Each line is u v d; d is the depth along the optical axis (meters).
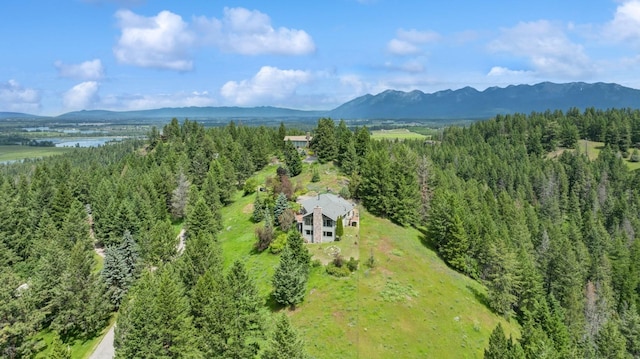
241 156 141.12
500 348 47.25
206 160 149.12
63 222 96.75
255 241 91.44
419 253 84.12
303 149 166.75
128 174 140.75
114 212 101.12
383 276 71.25
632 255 109.62
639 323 72.69
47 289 65.25
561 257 91.44
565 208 155.62
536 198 163.50
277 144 172.12
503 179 168.25
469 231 91.88
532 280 76.12
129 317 53.38
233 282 52.03
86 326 64.31
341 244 81.94
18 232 89.56
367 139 139.38
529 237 110.06
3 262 81.88
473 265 86.62
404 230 95.81
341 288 66.25
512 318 74.00
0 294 54.81
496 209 119.19
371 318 59.53
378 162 102.56
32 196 110.69
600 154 195.25
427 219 107.56
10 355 54.75
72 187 126.81
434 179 120.38
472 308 69.56
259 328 47.06
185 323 49.09
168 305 48.31
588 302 88.88
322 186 117.38
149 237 89.38
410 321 60.66
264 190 125.62
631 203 155.88
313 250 80.25
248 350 45.03
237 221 106.56
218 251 79.88
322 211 84.75
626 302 94.75
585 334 77.25
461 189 134.25
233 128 196.25
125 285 73.31
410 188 104.12
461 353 57.12
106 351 61.78
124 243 81.44
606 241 124.50
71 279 63.59
